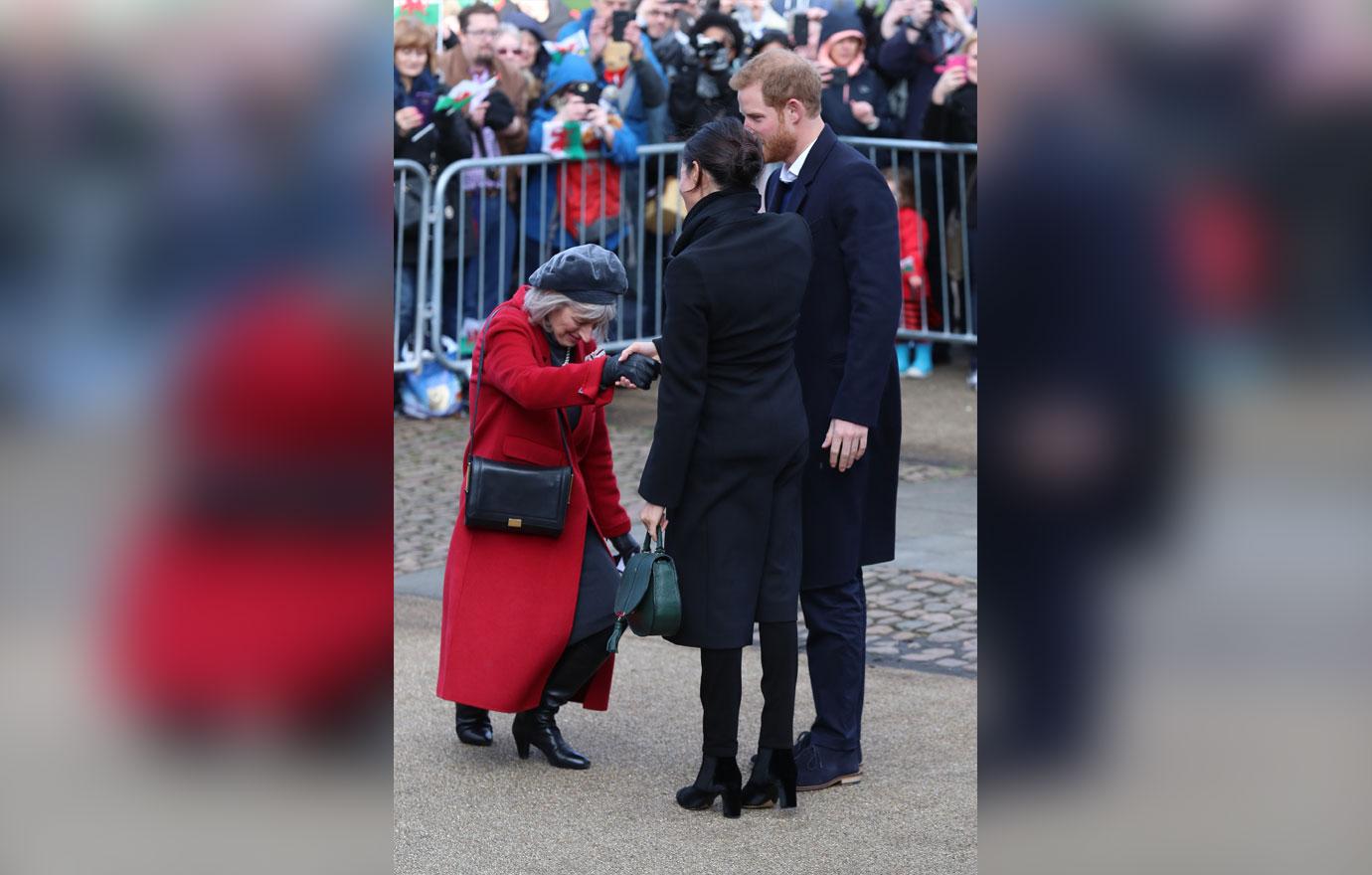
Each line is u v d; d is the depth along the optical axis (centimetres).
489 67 3091
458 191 3081
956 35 3284
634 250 3303
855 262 1383
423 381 3200
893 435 1462
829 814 1386
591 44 3231
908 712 1664
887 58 3259
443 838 1326
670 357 1323
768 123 1410
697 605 1355
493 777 1486
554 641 1469
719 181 1336
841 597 1462
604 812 1395
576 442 1509
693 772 1508
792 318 1349
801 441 1362
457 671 1472
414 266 3109
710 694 1387
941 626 1967
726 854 1298
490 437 1479
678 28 3206
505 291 3212
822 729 1466
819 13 3244
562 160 3173
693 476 1346
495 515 1452
